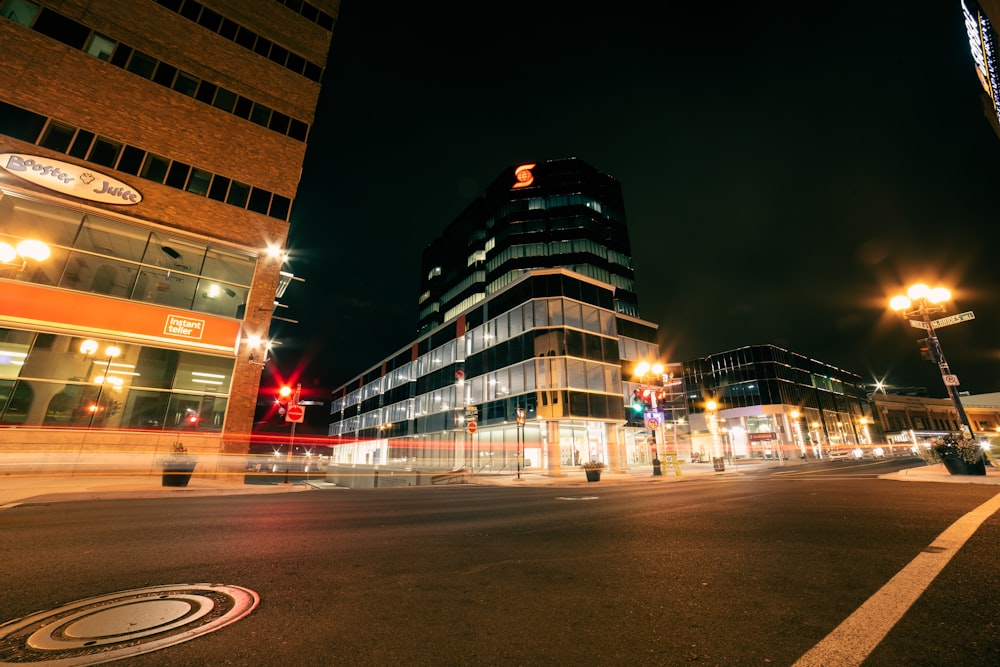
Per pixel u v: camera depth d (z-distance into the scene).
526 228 58.06
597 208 60.16
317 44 26.36
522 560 4.54
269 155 22.50
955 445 12.81
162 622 2.84
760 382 58.84
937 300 14.23
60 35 18.17
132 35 19.97
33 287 15.46
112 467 15.70
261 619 2.93
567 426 34.09
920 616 2.70
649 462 44.03
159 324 17.64
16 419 14.48
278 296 24.08
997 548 4.28
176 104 20.39
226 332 19.11
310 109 24.86
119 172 18.17
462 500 11.47
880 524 5.87
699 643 2.47
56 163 16.66
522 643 2.54
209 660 2.31
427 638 2.63
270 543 5.46
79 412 15.57
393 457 55.00
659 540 5.41
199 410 17.91
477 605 3.20
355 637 2.64
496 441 36.97
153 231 18.55
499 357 37.12
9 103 16.48
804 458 53.66
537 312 34.22
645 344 44.47
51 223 16.44
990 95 21.72
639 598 3.29
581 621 2.87
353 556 4.76
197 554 4.81
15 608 3.07
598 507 9.12
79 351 15.93
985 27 19.88
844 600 3.05
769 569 3.92
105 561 4.45
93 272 16.91
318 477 40.88
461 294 67.06
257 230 21.11
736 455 59.25
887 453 60.50
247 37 23.61
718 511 7.84
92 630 2.69
